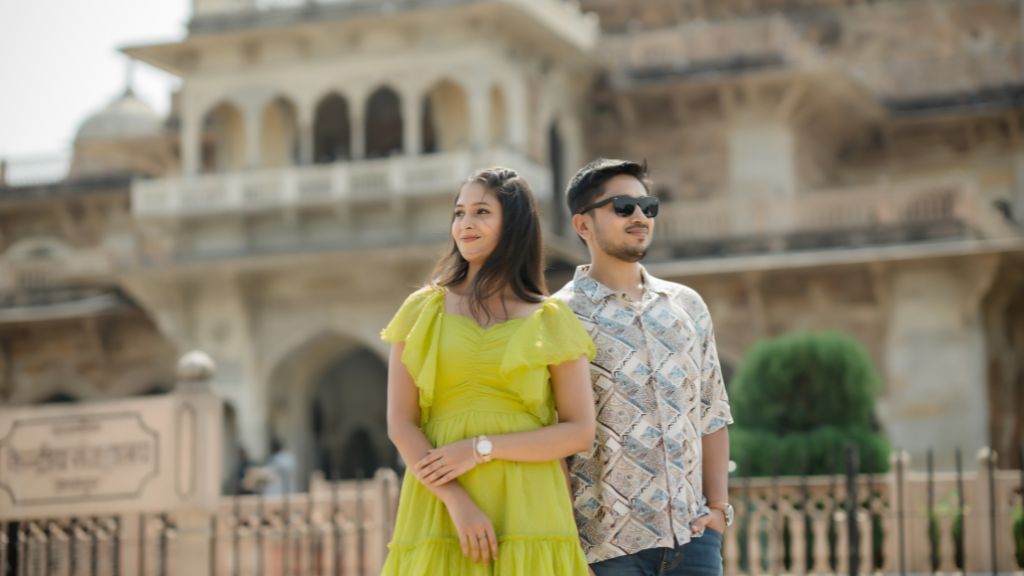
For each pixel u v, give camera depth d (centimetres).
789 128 3278
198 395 1256
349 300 3144
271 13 3188
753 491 1416
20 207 4012
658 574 633
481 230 613
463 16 3061
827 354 2000
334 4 3148
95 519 1271
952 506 1377
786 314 2984
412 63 3120
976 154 3450
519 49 3186
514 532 589
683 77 3306
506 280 612
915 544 1386
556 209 3328
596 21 3706
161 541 1255
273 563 1444
